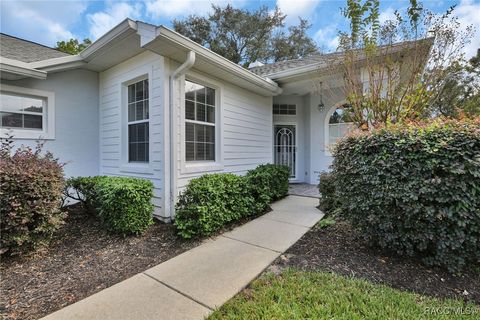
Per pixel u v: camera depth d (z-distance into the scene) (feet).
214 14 67.31
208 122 18.89
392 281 8.41
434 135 8.93
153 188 14.43
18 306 7.38
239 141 21.93
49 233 11.56
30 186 10.61
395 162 9.41
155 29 12.74
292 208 18.20
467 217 8.33
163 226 14.55
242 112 22.30
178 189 15.71
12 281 8.86
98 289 8.22
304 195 22.82
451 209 8.48
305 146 29.99
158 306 7.12
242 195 15.31
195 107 17.81
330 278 8.38
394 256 10.19
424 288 8.03
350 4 15.88
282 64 31.65
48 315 6.88
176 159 15.57
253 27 66.59
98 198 13.92
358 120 16.33
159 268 9.49
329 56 19.31
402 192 9.23
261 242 11.92
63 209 17.42
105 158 20.18
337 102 25.18
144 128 17.17
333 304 6.88
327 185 16.85
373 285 7.97
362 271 9.04
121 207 12.70
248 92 23.15
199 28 66.59
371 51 15.38
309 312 6.52
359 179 10.46
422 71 15.07
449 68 14.79
